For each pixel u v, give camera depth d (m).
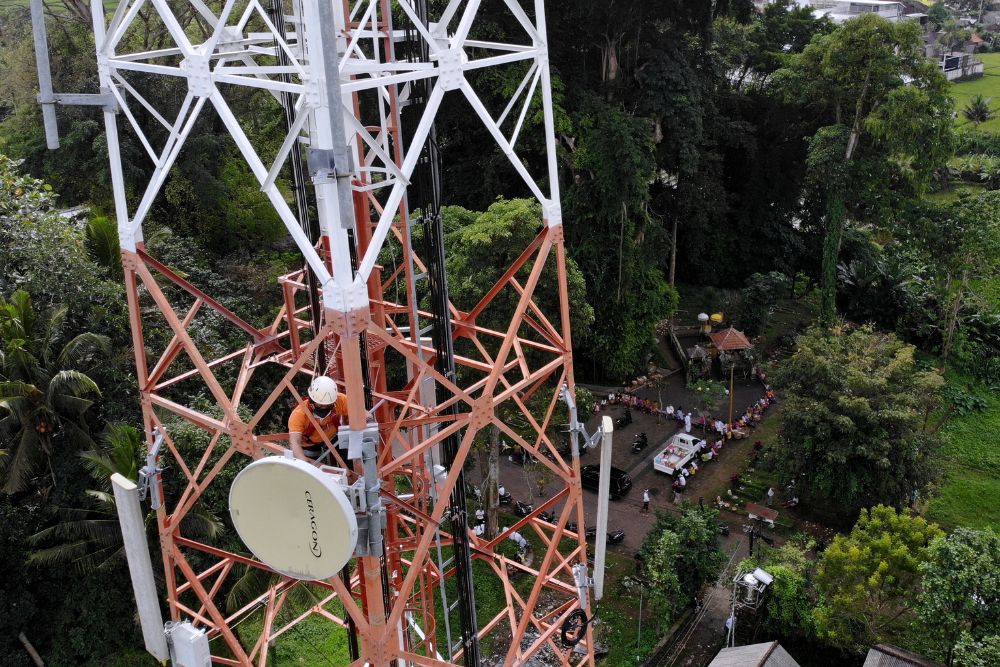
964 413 46.97
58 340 27.23
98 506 24.81
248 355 15.30
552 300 31.69
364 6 28.95
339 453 11.84
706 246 59.75
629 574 32.41
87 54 40.66
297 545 10.38
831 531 36.03
